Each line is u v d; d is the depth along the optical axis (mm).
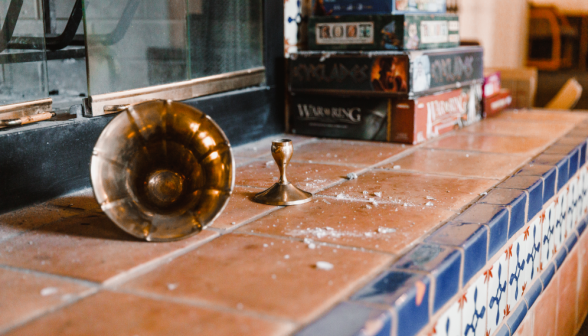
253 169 1758
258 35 2213
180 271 937
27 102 1407
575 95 3914
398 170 1725
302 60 2291
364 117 2232
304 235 1117
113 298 833
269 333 718
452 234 1093
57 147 1428
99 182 1039
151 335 718
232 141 2115
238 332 721
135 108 1122
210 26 1931
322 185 1547
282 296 831
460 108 2514
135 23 1617
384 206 1323
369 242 1067
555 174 1683
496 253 1212
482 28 7621
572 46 9570
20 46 1386
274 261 977
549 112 3008
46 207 1349
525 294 1482
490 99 2848
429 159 1881
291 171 1729
